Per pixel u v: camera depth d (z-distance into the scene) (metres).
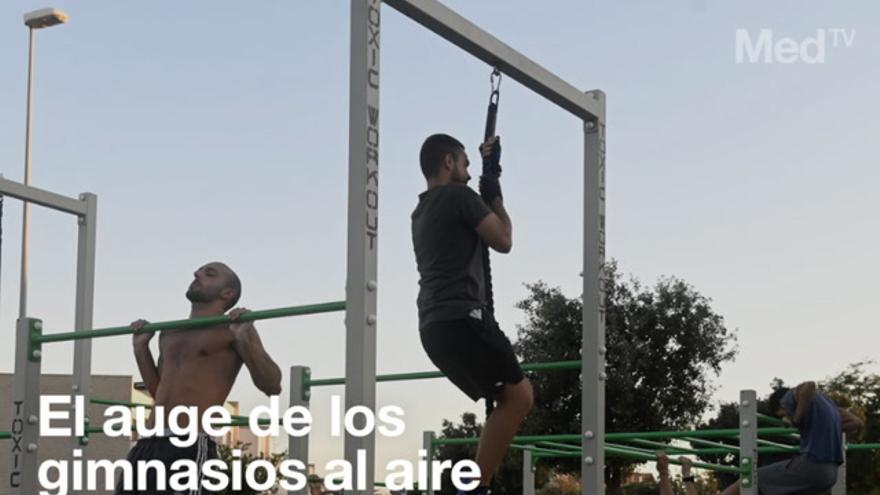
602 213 5.22
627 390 19.58
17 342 5.64
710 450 8.66
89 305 7.90
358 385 3.54
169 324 4.97
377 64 3.78
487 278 4.14
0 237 7.19
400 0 4.06
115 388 22.97
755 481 7.59
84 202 7.90
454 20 4.32
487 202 4.30
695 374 20.23
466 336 4.00
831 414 7.55
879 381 22.39
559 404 17.88
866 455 21.77
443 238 4.05
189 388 4.87
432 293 4.05
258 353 4.85
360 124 3.69
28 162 16.62
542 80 4.83
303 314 4.51
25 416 5.60
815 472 7.44
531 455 11.42
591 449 5.02
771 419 8.07
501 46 4.57
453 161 4.26
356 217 3.63
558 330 17.97
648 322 20.03
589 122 5.25
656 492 22.91
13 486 5.55
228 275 5.14
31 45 16.73
